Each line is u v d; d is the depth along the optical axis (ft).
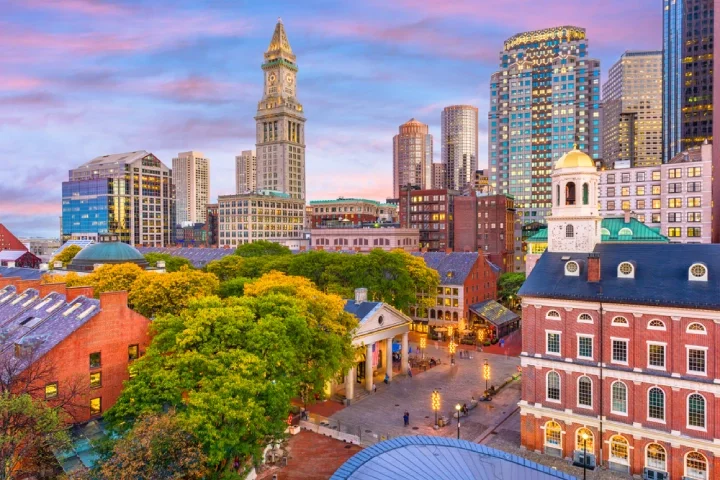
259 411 129.70
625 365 158.92
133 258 341.21
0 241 654.53
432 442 123.03
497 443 181.16
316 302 191.42
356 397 226.79
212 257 547.90
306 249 555.28
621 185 438.81
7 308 208.95
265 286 203.00
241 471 145.69
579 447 165.89
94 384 164.04
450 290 355.77
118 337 169.58
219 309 150.30
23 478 138.51
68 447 132.05
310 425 192.24
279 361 146.61
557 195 192.24
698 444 144.56
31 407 114.11
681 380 148.15
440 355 303.27
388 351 247.91
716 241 449.48
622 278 165.27
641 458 154.81
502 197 569.23
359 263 302.04
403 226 623.77
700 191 403.54
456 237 591.78
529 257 356.59
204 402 123.65
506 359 293.23
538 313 174.50
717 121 456.86
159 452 113.19
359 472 105.81
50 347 152.56
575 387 166.81
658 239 302.66
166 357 142.92
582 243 185.78
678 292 151.74
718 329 143.54
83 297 180.04
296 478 153.48
